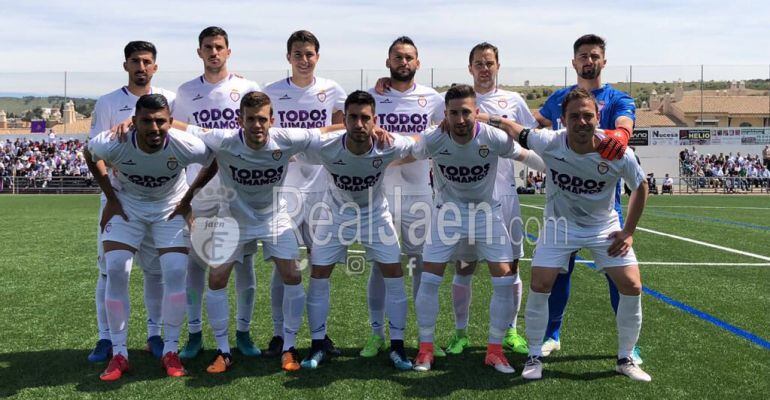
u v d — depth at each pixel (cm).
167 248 379
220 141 365
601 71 421
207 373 374
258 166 371
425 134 379
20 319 492
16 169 2555
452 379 365
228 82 456
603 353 413
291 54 464
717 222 1266
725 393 341
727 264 757
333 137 377
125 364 371
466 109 354
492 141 372
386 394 340
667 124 3619
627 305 364
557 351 418
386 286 400
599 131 353
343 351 420
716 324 481
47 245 898
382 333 423
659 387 350
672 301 558
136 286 616
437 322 495
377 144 373
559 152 355
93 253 824
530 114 478
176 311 376
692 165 2627
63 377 364
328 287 400
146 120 339
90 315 505
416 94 458
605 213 373
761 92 4012
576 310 525
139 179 365
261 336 454
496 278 388
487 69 446
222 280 382
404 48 441
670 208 1656
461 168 379
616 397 336
